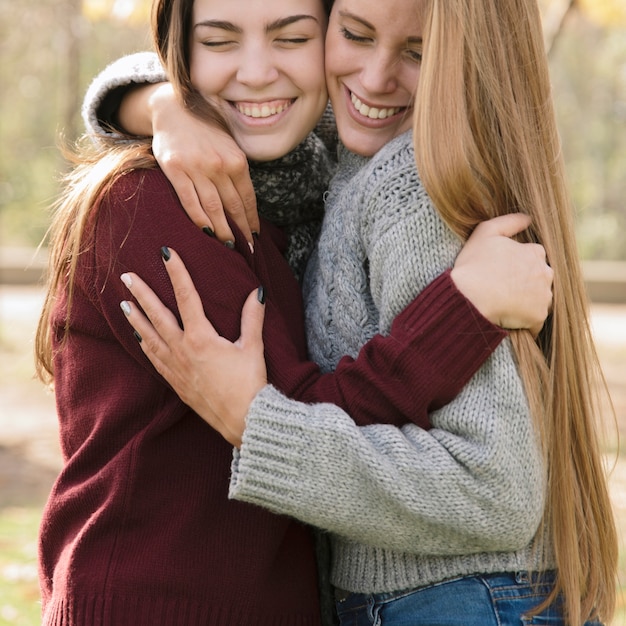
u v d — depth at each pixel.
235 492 1.99
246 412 2.02
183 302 2.07
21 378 9.46
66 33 13.45
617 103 26.27
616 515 2.63
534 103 2.18
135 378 2.18
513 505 1.99
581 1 8.07
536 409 2.07
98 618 2.03
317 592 2.25
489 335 2.02
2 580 4.52
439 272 2.08
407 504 1.95
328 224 2.31
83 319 2.23
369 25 2.19
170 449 2.13
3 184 21.48
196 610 2.05
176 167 2.14
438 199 2.04
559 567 2.11
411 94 2.25
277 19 2.24
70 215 2.28
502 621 2.05
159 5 2.33
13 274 15.85
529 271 2.06
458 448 1.98
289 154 2.40
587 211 24.52
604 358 10.70
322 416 1.99
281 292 2.31
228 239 2.19
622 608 3.95
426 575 2.08
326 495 1.97
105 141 2.43
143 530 2.09
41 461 6.83
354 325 2.20
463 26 2.06
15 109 21.70
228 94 2.31
